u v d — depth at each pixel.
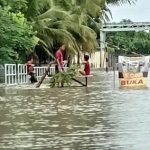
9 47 33.31
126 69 26.88
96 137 10.51
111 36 121.19
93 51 52.97
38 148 9.42
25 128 11.84
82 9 52.84
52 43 47.09
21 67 32.50
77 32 49.59
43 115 14.24
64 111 15.12
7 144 9.86
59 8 47.84
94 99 19.05
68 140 10.20
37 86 27.23
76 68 27.62
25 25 35.84
